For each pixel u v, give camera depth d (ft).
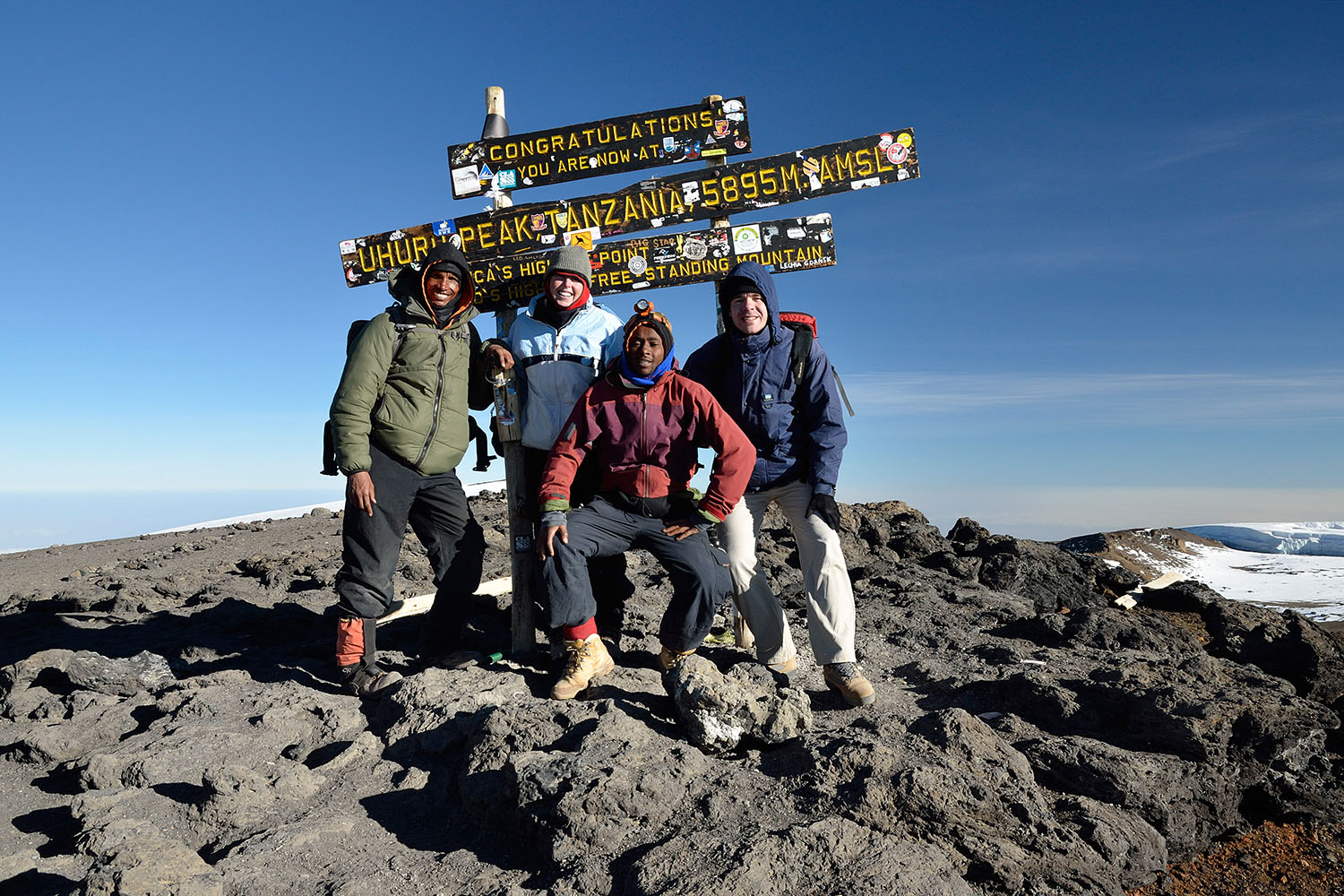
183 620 20.11
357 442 12.93
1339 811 13.21
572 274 13.70
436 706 11.94
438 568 14.51
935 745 11.00
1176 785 11.91
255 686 13.92
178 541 42.01
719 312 16.65
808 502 13.44
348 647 13.61
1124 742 12.95
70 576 31.14
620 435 12.75
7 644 18.30
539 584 12.73
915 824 9.50
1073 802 10.79
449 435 13.76
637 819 9.29
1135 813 11.14
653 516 12.92
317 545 34.40
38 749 11.71
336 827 9.53
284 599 22.67
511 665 14.83
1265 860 12.03
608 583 15.75
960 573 25.85
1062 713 13.34
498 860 9.16
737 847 8.46
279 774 10.51
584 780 9.34
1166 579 26.53
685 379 12.62
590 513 12.84
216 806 9.73
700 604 12.90
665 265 16.71
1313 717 13.02
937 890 8.23
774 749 11.05
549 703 11.94
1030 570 26.22
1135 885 10.48
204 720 12.22
